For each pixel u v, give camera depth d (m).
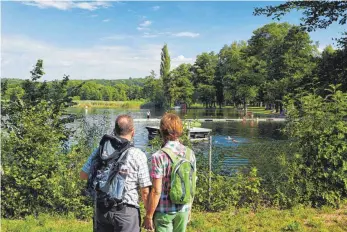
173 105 110.00
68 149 7.88
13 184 7.37
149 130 22.50
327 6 13.10
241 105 98.50
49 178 7.30
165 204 3.64
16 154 7.38
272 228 6.18
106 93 148.75
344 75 12.98
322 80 13.12
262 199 7.63
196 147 7.76
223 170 7.78
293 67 62.19
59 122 8.33
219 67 103.38
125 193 3.55
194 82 116.00
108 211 3.51
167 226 3.66
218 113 76.50
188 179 3.60
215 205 7.37
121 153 3.59
